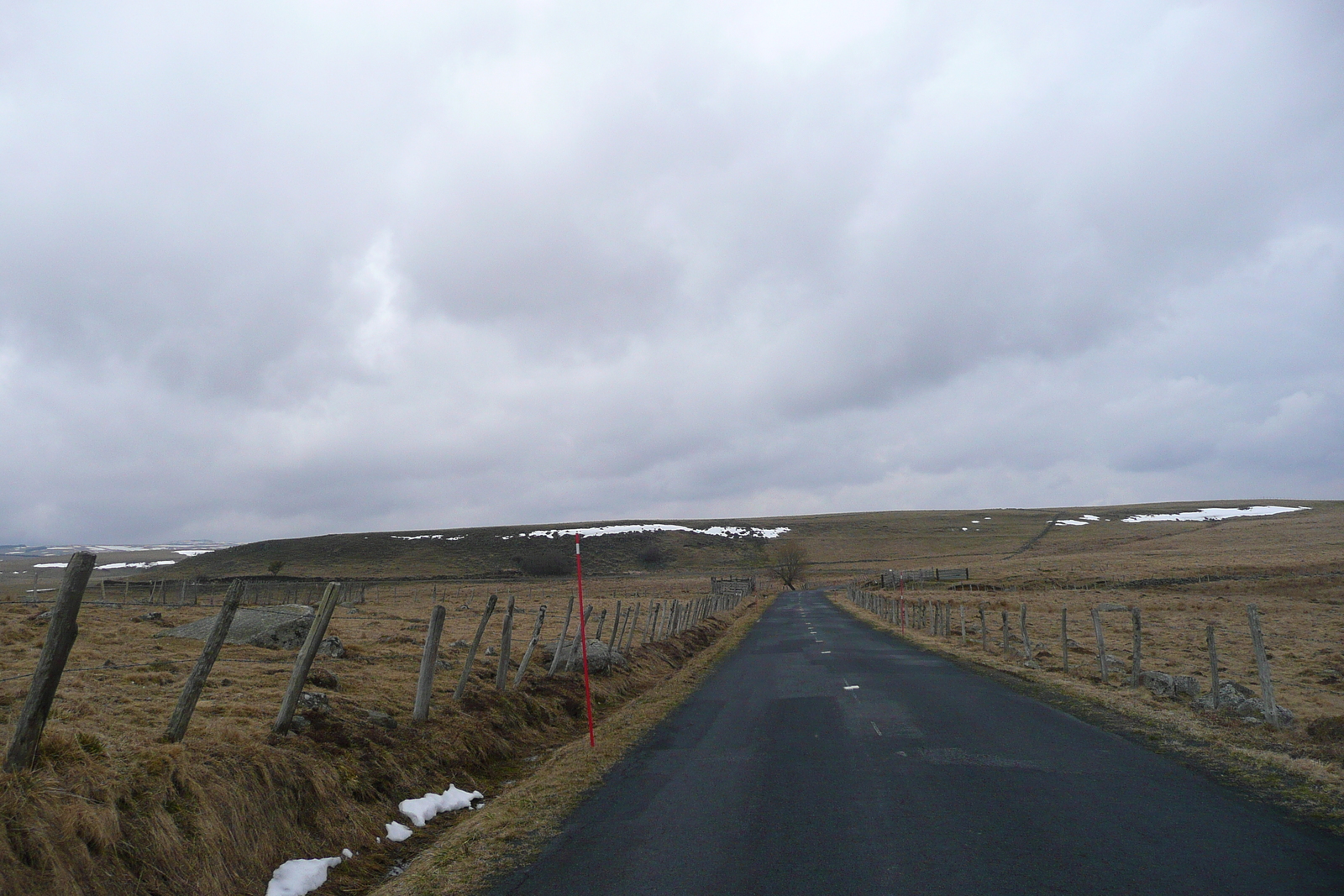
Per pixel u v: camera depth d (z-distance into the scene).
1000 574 80.88
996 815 7.21
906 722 12.43
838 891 5.42
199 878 5.63
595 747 11.17
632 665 20.39
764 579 120.62
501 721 12.41
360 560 151.88
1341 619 35.12
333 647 15.71
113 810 5.45
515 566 147.12
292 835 6.79
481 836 7.25
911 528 188.00
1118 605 45.09
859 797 8.01
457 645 20.55
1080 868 5.72
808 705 14.54
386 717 10.16
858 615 47.31
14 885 4.52
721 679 19.11
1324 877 5.47
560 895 5.62
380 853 7.33
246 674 12.09
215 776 6.54
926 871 5.77
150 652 13.90
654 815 7.64
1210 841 6.30
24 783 5.22
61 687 9.65
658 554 159.75
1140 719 12.35
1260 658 11.98
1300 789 7.93
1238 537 114.62
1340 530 111.00
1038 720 12.38
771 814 7.51
